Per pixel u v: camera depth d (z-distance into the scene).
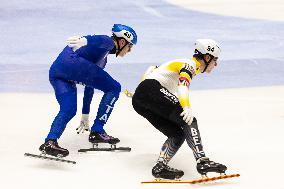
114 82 13.75
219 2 33.66
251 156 13.08
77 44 12.51
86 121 14.30
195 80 20.48
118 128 15.40
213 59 11.99
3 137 14.49
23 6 30.44
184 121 11.46
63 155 12.11
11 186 11.23
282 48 24.66
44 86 19.56
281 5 33.22
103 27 27.89
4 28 26.97
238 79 20.53
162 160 11.68
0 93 18.62
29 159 12.84
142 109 12.17
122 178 11.73
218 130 15.11
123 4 31.89
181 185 11.27
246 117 16.27
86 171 12.14
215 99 18.23
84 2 31.69
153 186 11.24
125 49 13.72
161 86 11.99
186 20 29.41
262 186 11.23
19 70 21.22
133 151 13.52
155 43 25.02
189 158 13.04
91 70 13.20
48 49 24.11
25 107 17.33
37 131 15.05
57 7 30.66
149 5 32.12
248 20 29.72
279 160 12.78
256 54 23.75
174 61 12.07
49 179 11.62
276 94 18.73
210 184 11.34
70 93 13.02
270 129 15.12
